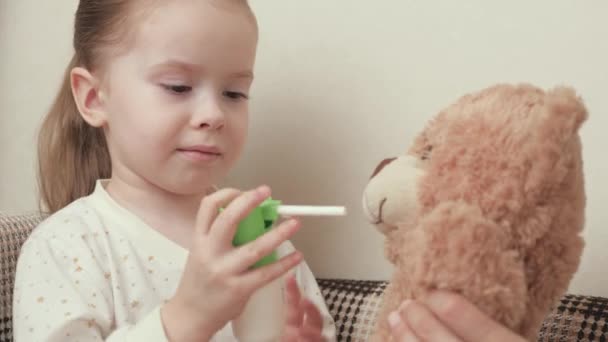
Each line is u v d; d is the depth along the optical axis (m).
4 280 1.00
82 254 0.86
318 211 0.62
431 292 0.50
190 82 0.88
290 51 1.10
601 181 0.83
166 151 0.88
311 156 1.09
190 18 0.86
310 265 1.10
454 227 0.49
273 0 1.12
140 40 0.88
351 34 1.03
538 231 0.50
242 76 0.92
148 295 0.88
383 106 1.00
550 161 0.49
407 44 0.97
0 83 1.46
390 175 0.55
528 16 0.88
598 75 0.83
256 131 1.16
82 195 1.17
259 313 0.66
